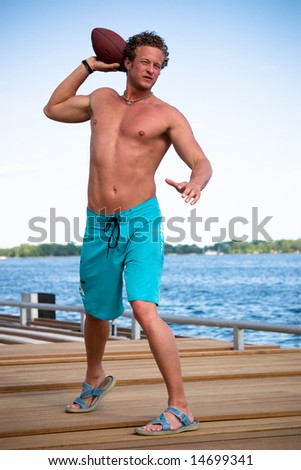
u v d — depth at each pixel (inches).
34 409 151.1
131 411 148.5
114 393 168.6
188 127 141.8
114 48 153.6
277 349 244.4
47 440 128.3
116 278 143.3
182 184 129.0
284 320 951.6
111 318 145.8
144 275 137.9
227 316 1026.1
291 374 197.5
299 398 161.0
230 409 148.6
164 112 141.6
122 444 126.8
